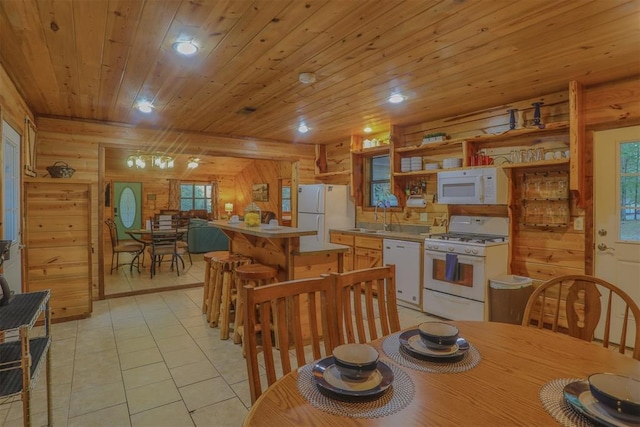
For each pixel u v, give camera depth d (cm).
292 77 292
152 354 284
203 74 284
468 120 408
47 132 414
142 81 300
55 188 360
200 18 198
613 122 301
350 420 85
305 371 110
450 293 365
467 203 373
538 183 349
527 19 200
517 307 322
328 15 196
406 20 201
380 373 105
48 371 192
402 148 465
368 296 162
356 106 380
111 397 222
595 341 312
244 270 303
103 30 211
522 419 86
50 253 358
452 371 110
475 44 232
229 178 1151
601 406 88
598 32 215
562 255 334
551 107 338
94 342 307
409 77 292
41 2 180
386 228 518
